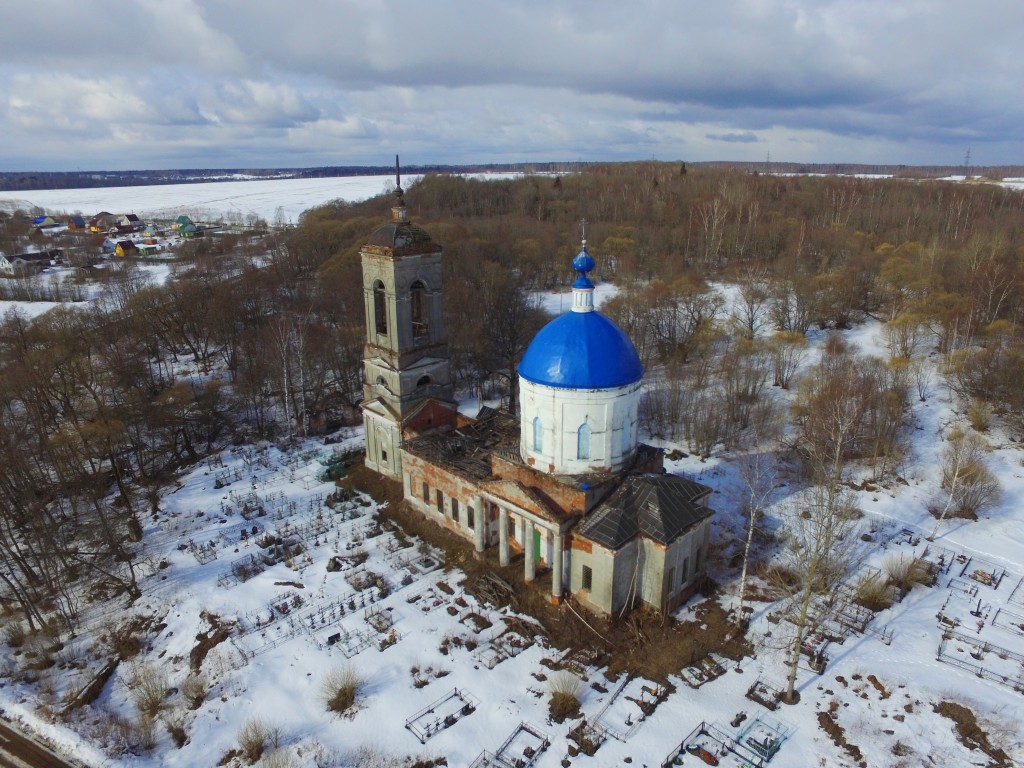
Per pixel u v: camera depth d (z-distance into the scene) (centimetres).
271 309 9131
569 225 13962
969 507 4709
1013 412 5862
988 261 8612
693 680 3278
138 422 5953
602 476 3778
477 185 19338
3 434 4538
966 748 2888
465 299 8106
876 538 4450
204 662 3550
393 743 2988
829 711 3092
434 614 3797
